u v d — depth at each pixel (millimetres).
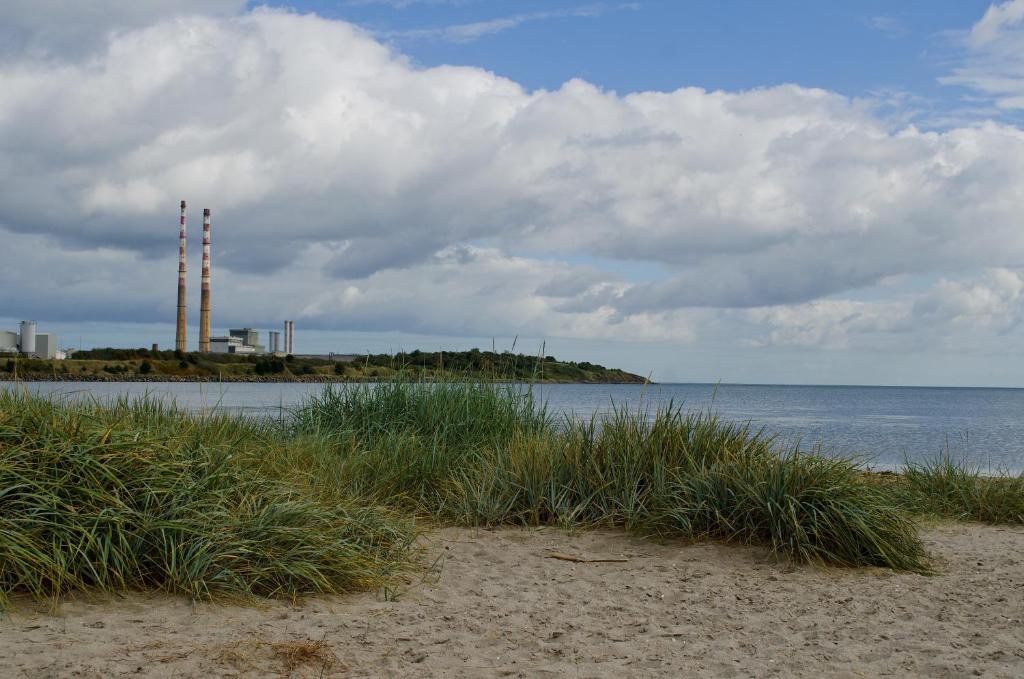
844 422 35188
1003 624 5289
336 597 5574
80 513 5418
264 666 4152
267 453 8391
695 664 4430
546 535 7879
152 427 7148
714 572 6637
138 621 4781
